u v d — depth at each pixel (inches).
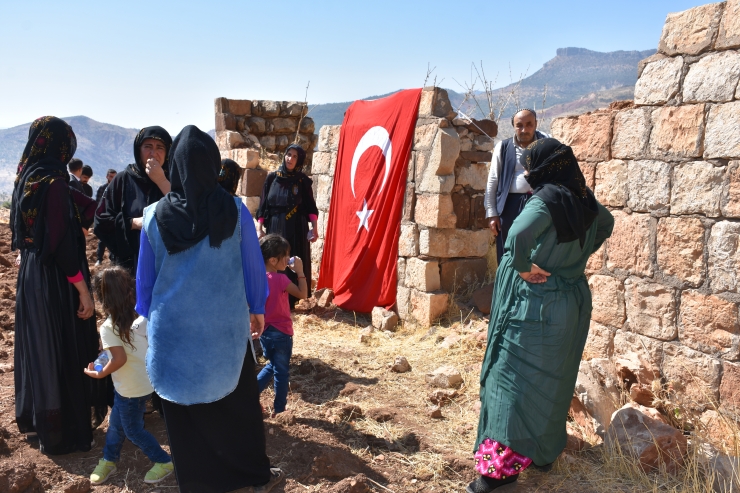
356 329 263.6
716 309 155.2
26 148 141.3
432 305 253.4
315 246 339.6
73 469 139.5
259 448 125.3
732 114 149.6
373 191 280.8
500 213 208.2
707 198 156.1
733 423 149.1
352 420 166.6
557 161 125.3
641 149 172.9
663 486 130.0
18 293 142.6
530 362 124.7
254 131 462.0
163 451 136.6
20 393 146.5
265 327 167.5
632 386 163.9
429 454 146.5
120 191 160.6
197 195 112.8
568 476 134.8
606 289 185.3
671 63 164.6
